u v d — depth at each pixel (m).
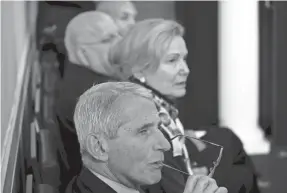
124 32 3.86
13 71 3.66
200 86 4.52
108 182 2.50
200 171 3.29
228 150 3.46
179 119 3.72
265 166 4.45
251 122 4.66
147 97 2.70
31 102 3.88
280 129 4.75
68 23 4.52
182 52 3.65
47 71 4.29
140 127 2.60
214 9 4.95
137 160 2.56
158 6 4.77
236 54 4.84
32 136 3.48
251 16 4.97
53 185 3.08
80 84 3.84
